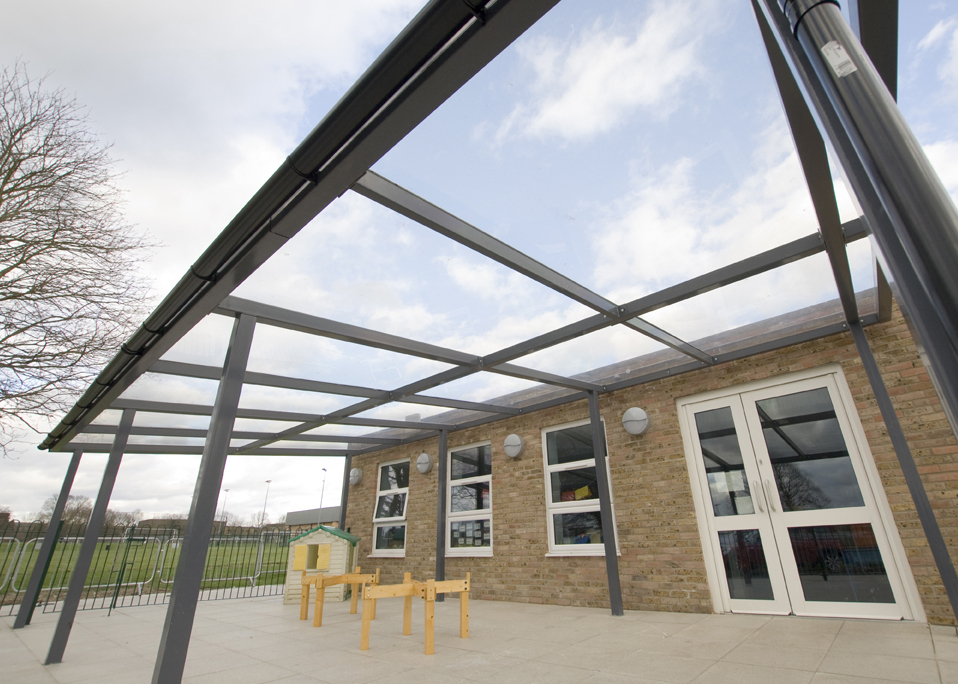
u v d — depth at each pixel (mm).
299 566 8906
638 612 5992
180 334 3678
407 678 3637
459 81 1823
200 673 3879
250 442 9375
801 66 1307
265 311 4086
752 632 4508
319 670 3918
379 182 2928
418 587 5203
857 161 1103
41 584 7227
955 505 4391
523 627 5449
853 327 4859
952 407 887
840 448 5258
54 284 7797
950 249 866
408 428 8633
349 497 11547
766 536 5551
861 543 4945
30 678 4047
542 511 7645
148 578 12430
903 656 3430
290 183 2299
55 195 7891
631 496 6605
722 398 6219
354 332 4629
